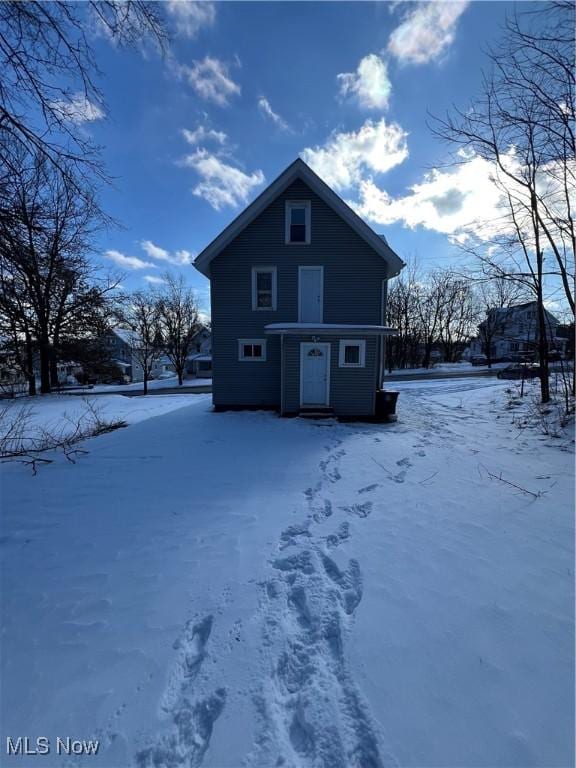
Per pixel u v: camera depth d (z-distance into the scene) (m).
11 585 3.01
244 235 11.39
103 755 1.73
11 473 5.71
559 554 3.42
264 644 2.37
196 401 15.84
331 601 2.77
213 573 3.14
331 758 1.71
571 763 1.66
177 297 37.59
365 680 2.10
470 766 1.66
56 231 5.85
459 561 3.31
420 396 15.42
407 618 2.59
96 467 6.03
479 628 2.50
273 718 1.89
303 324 11.03
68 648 2.36
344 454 6.87
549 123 8.80
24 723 1.89
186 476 5.60
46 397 17.30
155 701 1.99
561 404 9.48
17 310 6.21
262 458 6.60
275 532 3.86
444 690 2.04
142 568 3.22
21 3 4.00
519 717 1.88
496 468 5.91
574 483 5.18
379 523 4.05
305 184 11.16
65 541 3.69
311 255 11.30
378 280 11.27
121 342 42.53
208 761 1.69
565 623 2.54
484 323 35.50
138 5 4.43
